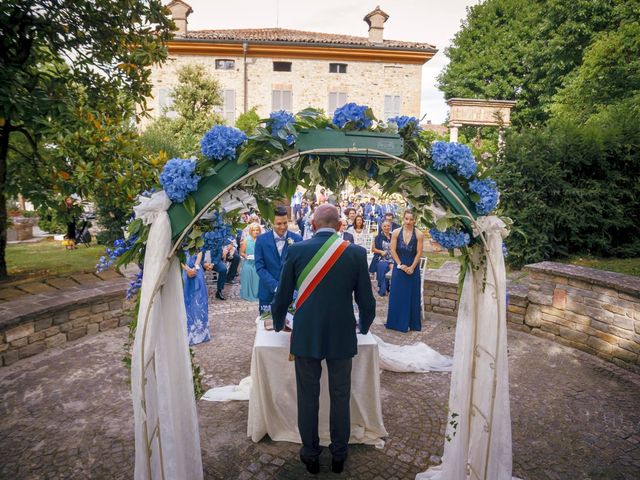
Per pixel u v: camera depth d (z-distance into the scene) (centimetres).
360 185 270
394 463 308
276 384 330
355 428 336
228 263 914
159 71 2412
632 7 1283
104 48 631
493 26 2581
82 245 1186
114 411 369
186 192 228
